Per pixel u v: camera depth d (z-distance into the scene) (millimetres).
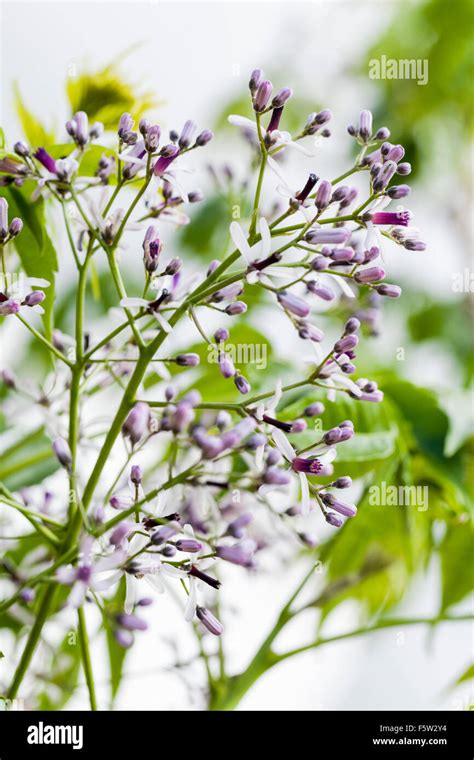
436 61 953
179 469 488
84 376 485
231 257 447
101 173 467
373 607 655
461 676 578
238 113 854
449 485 567
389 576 634
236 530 447
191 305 445
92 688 460
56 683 554
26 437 545
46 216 505
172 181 448
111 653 540
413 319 923
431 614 614
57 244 510
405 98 955
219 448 427
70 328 681
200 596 448
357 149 882
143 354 449
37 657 551
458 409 560
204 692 537
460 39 943
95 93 499
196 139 453
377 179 441
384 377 564
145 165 453
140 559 433
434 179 979
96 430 516
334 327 678
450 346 921
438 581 606
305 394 523
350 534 582
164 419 447
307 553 588
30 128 510
